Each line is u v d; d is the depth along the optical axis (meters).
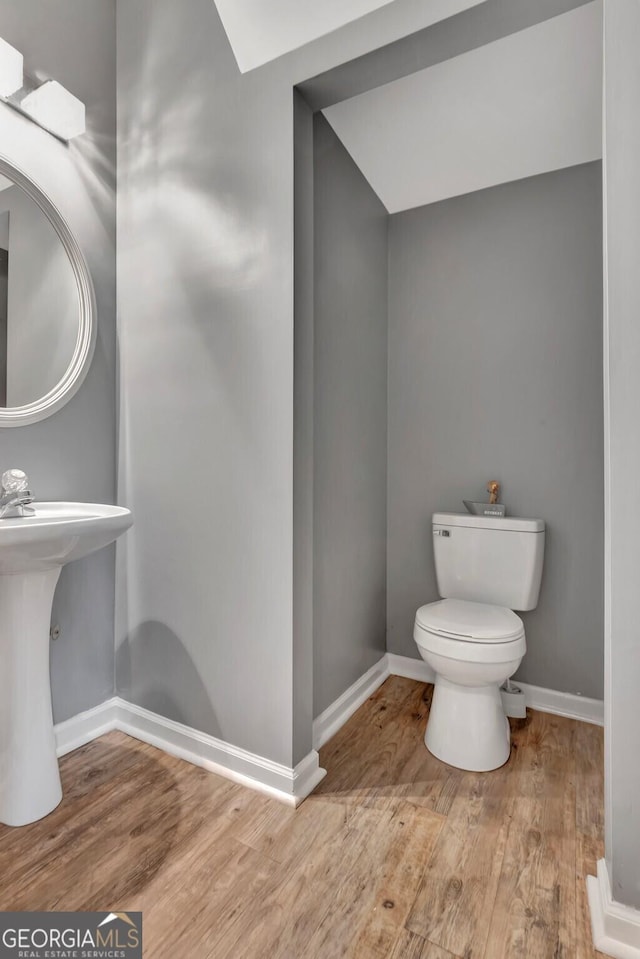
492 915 1.11
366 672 2.20
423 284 2.32
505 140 1.86
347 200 1.94
